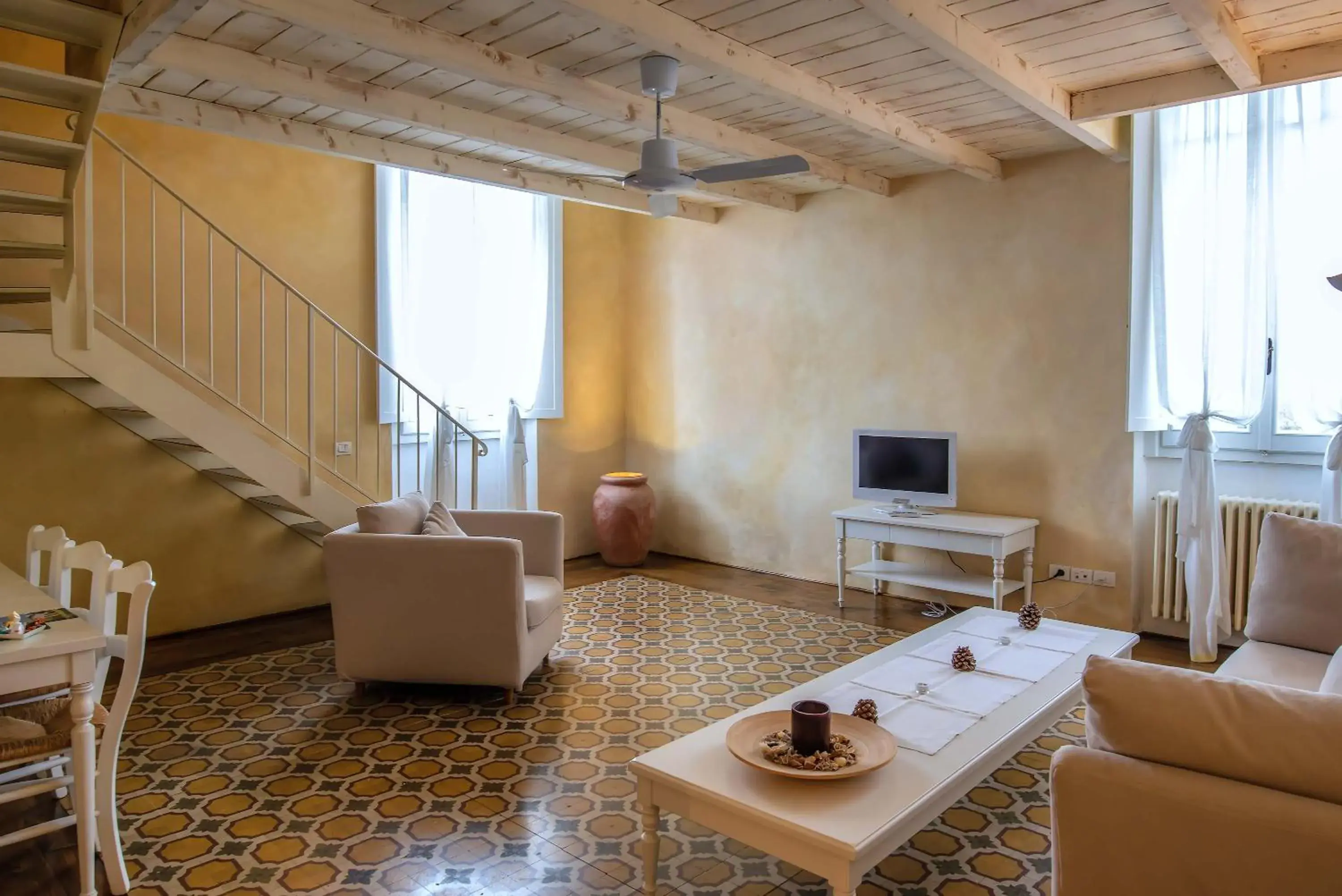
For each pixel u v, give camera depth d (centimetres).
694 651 448
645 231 682
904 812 194
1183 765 155
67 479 445
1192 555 434
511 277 616
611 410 698
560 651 447
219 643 464
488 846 262
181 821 276
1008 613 366
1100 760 160
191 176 475
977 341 514
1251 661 298
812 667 423
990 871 248
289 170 512
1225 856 146
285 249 512
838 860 182
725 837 267
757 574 621
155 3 254
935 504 505
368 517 382
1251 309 420
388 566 365
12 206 350
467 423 599
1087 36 319
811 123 425
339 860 254
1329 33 313
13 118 417
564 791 297
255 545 511
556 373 651
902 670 290
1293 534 323
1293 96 410
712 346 645
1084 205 470
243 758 321
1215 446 431
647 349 688
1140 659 438
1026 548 484
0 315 409
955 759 220
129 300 457
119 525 462
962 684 276
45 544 298
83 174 363
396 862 253
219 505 496
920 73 354
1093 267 469
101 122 447
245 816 279
